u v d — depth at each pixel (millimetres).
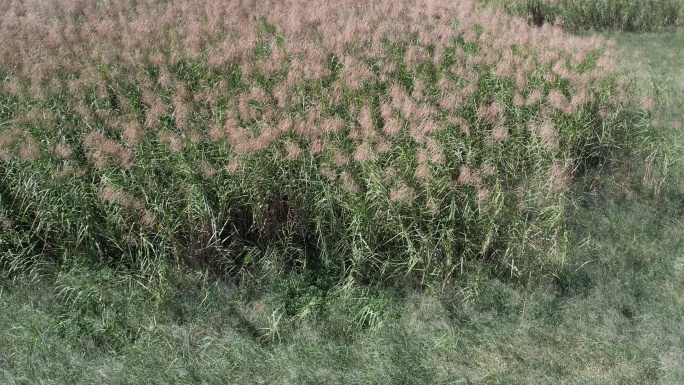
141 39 9320
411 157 6195
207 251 5918
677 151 8047
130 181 6172
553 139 7059
